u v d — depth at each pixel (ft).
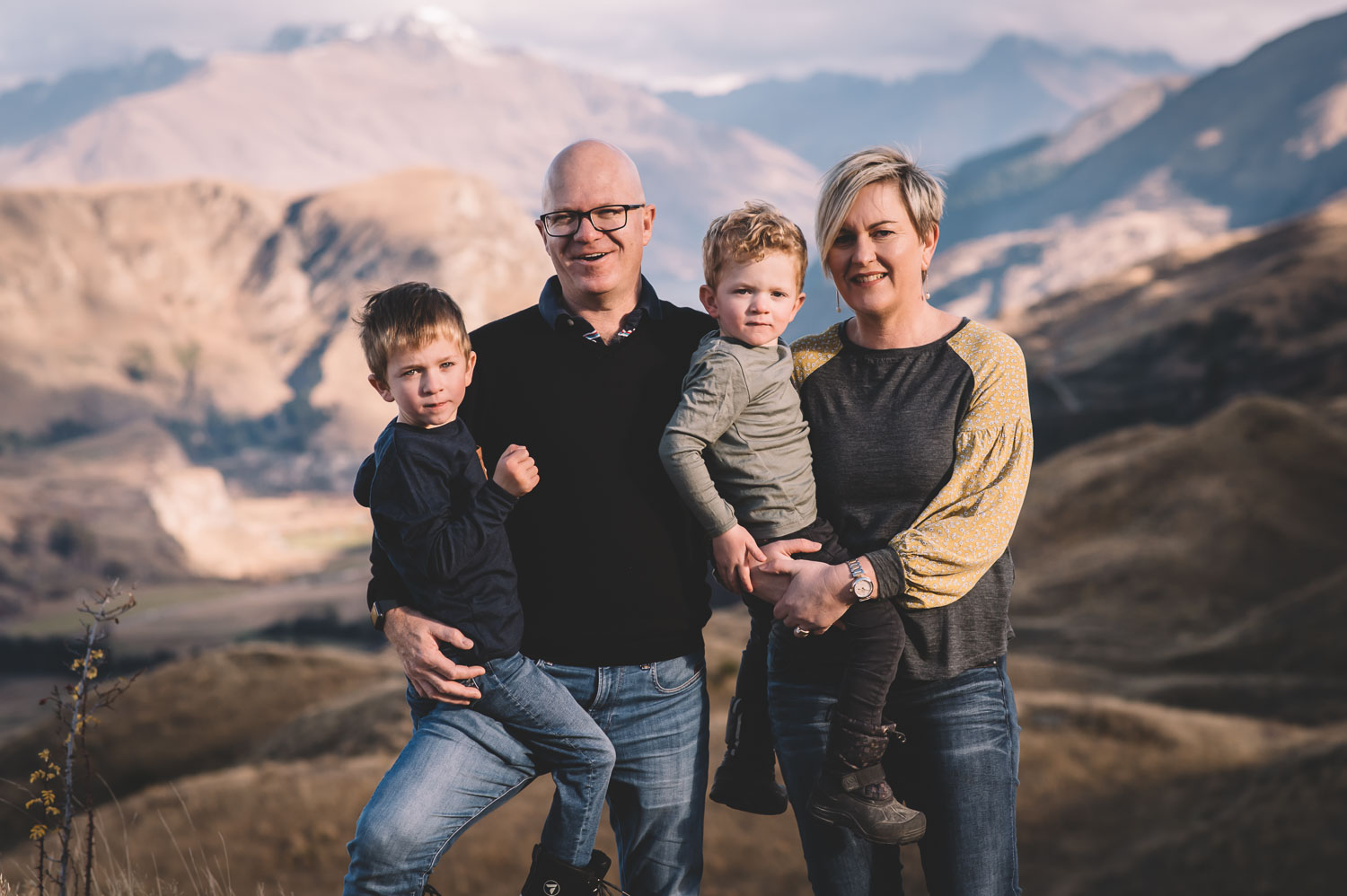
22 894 13.83
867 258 11.83
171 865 46.42
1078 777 66.90
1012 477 11.59
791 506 11.92
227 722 104.17
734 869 55.31
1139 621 137.49
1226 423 181.47
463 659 11.34
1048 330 638.53
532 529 12.24
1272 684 102.89
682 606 12.57
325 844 54.24
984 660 11.89
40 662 484.74
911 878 51.08
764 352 12.01
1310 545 153.28
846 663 11.84
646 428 12.43
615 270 12.39
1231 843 55.52
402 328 11.03
